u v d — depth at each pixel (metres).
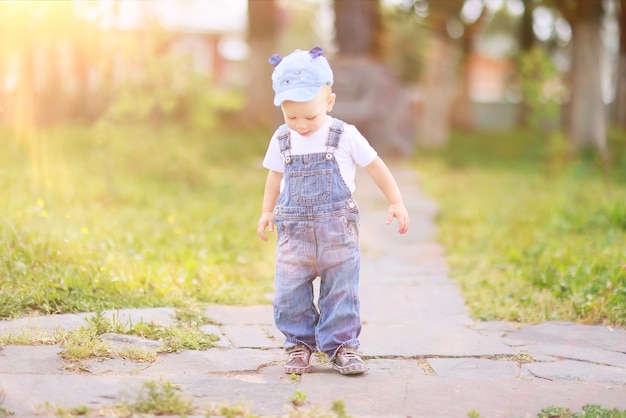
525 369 4.81
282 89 4.28
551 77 16.84
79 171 13.08
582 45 23.17
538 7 28.58
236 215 10.83
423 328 5.88
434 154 21.92
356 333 4.59
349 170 4.46
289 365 4.54
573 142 23.19
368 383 4.36
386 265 8.74
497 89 57.78
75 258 6.71
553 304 6.39
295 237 4.45
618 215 10.34
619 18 30.09
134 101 13.05
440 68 25.27
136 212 10.39
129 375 4.30
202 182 13.75
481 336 5.62
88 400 3.79
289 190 4.44
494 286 7.18
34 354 4.47
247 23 27.95
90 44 16.17
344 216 4.42
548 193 14.98
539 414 3.88
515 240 9.48
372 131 19.50
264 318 5.98
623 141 27.48
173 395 3.81
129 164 13.71
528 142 26.69
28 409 3.62
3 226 7.07
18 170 12.65
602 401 4.14
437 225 11.32
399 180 15.94
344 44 20.14
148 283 6.54
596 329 5.75
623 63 31.66
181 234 8.90
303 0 54.69
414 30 37.53
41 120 23.25
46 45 19.75
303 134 4.43
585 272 6.86
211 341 5.17
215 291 6.74
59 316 5.38
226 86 35.56
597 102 23.12
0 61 16.66
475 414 3.70
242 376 4.49
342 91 19.22
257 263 8.24
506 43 57.53
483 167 19.95
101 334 4.98
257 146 21.20
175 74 13.52
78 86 23.80
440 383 4.39
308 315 4.61
